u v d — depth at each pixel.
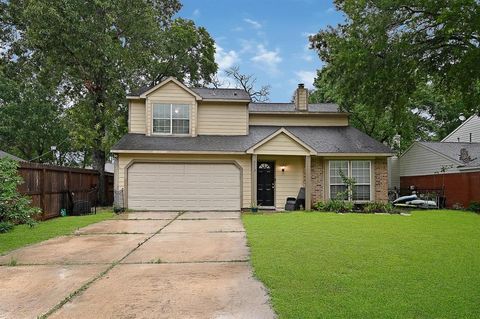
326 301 4.15
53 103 26.19
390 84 15.83
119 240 8.43
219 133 17.47
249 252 7.01
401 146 26.69
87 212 15.59
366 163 16.52
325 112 18.61
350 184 16.03
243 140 16.83
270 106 19.64
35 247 7.63
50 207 13.32
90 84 20.12
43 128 27.64
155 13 24.06
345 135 17.81
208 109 17.52
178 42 26.11
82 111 19.75
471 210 15.33
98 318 3.83
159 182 15.73
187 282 5.07
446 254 6.61
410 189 20.95
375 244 7.57
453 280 4.96
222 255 6.79
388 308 3.91
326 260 6.15
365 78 15.70
